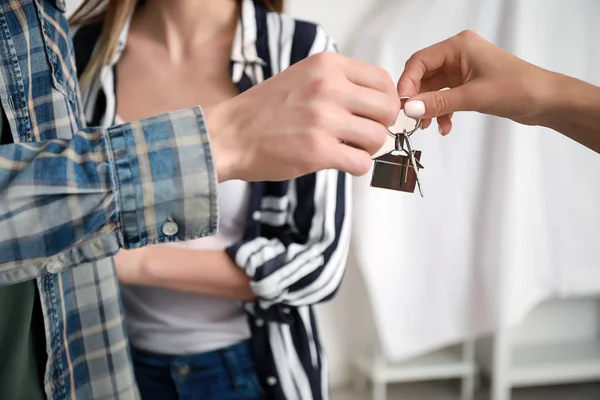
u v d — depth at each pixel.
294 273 1.10
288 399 1.13
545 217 2.27
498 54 0.81
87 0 1.30
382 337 2.24
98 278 0.91
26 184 0.59
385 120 0.62
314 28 1.24
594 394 2.65
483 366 2.55
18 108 0.75
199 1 1.24
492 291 2.18
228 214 1.18
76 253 0.62
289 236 1.17
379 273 2.21
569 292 2.29
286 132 0.60
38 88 0.79
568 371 2.48
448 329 2.25
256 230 1.17
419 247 2.23
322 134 0.60
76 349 0.90
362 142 0.61
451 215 2.20
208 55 1.25
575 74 2.18
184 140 0.62
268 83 0.63
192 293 1.15
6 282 0.60
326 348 2.59
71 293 0.89
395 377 2.43
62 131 0.81
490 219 2.17
